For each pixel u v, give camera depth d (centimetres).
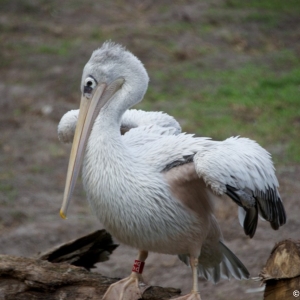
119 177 777
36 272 780
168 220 788
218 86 2050
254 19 2600
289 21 2600
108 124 796
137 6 2738
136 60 840
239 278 891
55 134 1792
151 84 2053
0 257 791
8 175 1566
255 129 1759
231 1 2788
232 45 2386
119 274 1166
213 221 848
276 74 2144
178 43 2361
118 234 805
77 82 2070
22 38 2398
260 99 1955
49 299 782
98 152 785
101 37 2397
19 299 779
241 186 777
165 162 794
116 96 823
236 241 1260
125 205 777
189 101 1950
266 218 839
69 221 1362
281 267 744
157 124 934
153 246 805
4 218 1366
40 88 2050
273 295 758
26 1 2670
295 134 1731
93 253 939
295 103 1922
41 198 1462
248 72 2156
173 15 2614
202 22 2558
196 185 800
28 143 1738
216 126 1773
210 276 916
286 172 1532
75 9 2653
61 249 911
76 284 789
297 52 2342
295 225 1298
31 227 1334
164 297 793
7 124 1841
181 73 2138
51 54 2266
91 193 794
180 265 1212
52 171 1595
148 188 778
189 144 805
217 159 769
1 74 2145
